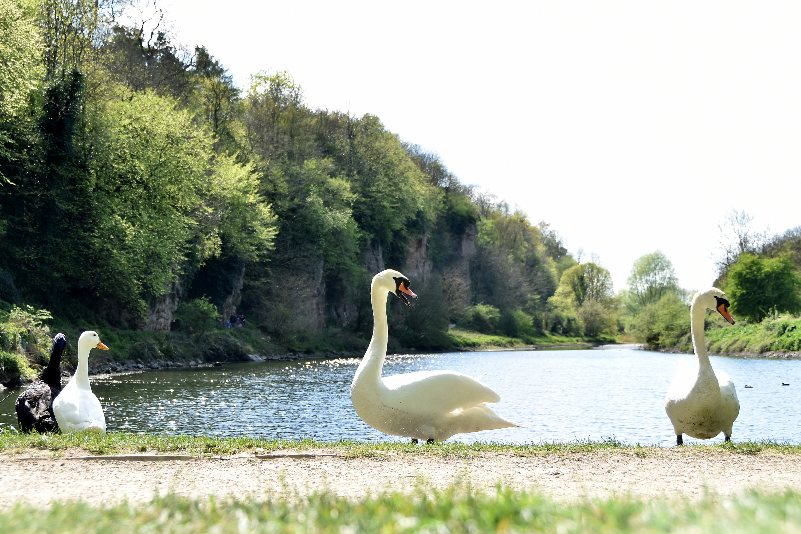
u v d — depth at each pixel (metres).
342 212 72.88
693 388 11.51
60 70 39.88
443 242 108.62
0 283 35.19
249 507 4.86
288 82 76.88
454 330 98.19
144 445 9.45
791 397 29.06
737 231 81.56
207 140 47.50
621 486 6.97
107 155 41.44
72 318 41.09
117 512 4.68
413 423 10.70
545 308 123.31
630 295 116.25
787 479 7.59
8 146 37.25
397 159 89.06
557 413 25.31
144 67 54.34
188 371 41.25
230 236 57.31
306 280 68.81
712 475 7.86
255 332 59.81
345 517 4.25
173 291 50.34
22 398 12.81
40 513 4.74
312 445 9.82
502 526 3.71
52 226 39.66
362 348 70.81
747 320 74.75
